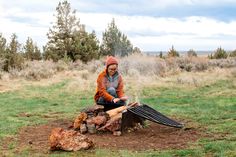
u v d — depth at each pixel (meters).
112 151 7.90
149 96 16.59
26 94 17.56
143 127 10.07
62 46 38.00
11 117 11.98
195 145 8.20
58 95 17.22
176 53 38.38
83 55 38.03
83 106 14.24
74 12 39.41
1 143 8.66
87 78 23.39
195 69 29.44
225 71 25.91
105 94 10.42
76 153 7.76
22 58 27.89
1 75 23.80
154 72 25.45
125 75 24.55
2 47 27.80
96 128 9.63
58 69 30.52
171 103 14.70
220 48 40.88
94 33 40.25
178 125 9.62
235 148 7.71
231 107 13.02
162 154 7.53
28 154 7.75
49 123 11.02
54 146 7.93
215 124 10.31
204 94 16.81
